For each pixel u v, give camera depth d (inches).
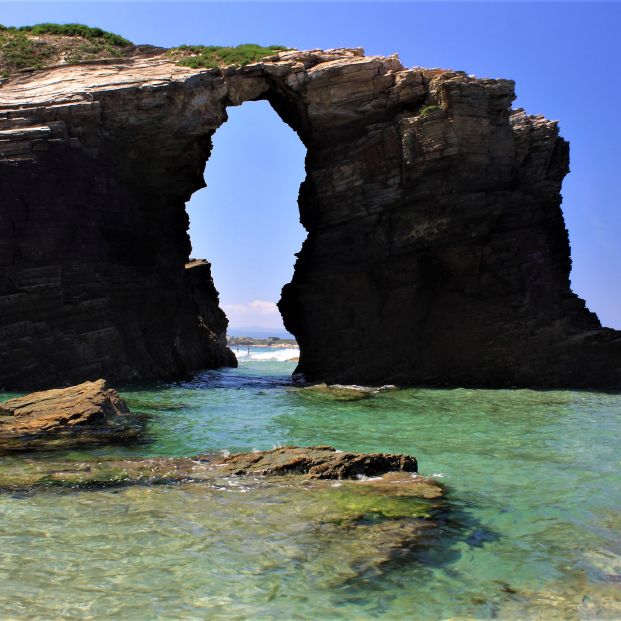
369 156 1120.8
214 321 1754.4
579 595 246.2
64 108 1006.4
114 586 247.3
